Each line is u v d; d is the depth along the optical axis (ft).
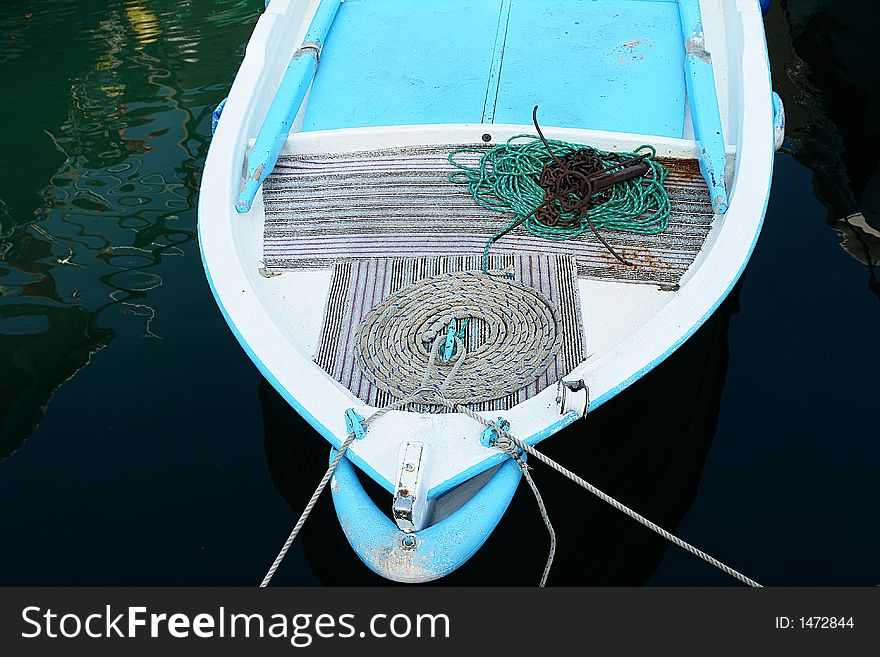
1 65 22.72
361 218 13.15
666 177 13.41
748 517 12.17
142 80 22.17
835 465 12.78
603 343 11.26
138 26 24.36
